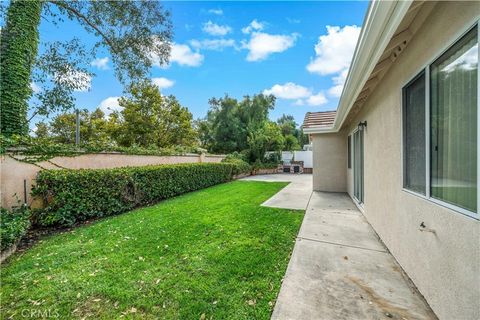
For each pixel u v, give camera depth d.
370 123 4.89
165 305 2.36
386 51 2.93
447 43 2.00
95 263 3.26
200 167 10.91
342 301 2.37
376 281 2.75
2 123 6.07
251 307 2.30
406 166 3.01
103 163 7.60
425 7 2.28
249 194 8.93
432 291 2.25
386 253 3.53
